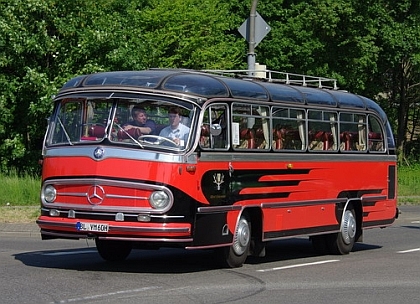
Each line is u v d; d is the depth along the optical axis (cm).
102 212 1230
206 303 1022
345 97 1744
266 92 1466
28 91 3341
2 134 3375
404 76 5284
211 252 1634
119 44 3291
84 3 3322
